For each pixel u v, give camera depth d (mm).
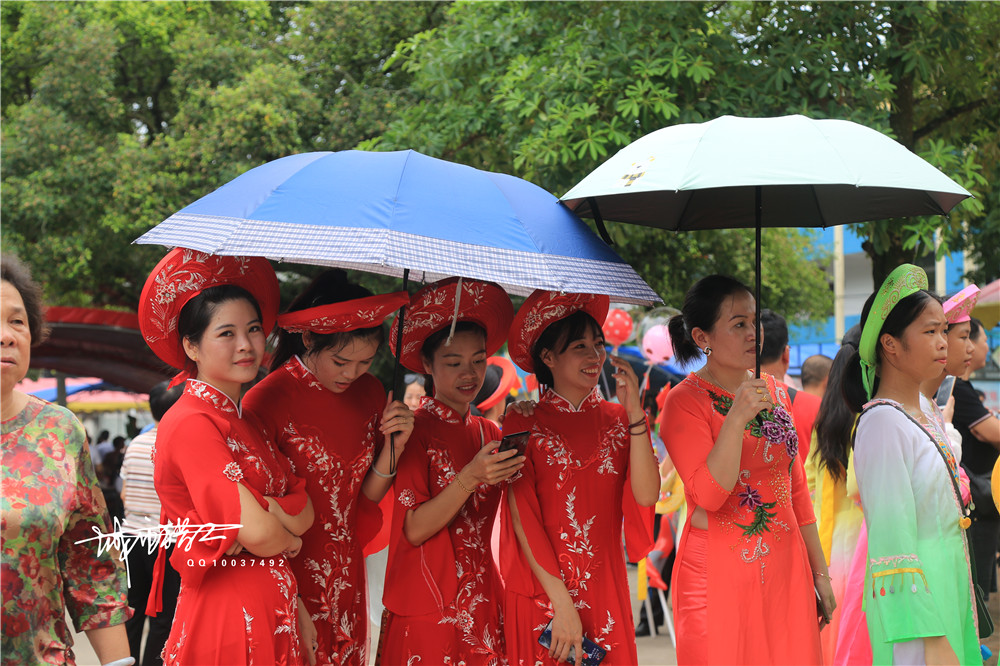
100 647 2559
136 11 11992
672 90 6344
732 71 6391
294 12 12562
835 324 25031
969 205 6145
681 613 3162
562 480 3148
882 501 2885
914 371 3027
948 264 18188
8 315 2377
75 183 10578
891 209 3373
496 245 2590
